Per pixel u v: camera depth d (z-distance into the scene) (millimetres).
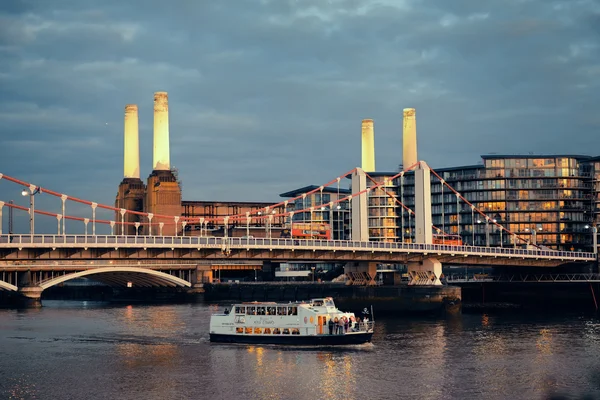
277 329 127000
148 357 116312
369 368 107438
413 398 91875
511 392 94688
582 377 102312
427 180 199875
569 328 151250
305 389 96125
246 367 108375
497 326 155625
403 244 189750
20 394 94500
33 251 157000
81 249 160250
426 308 184625
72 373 105375
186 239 169000
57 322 163625
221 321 129625
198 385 98250
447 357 115562
